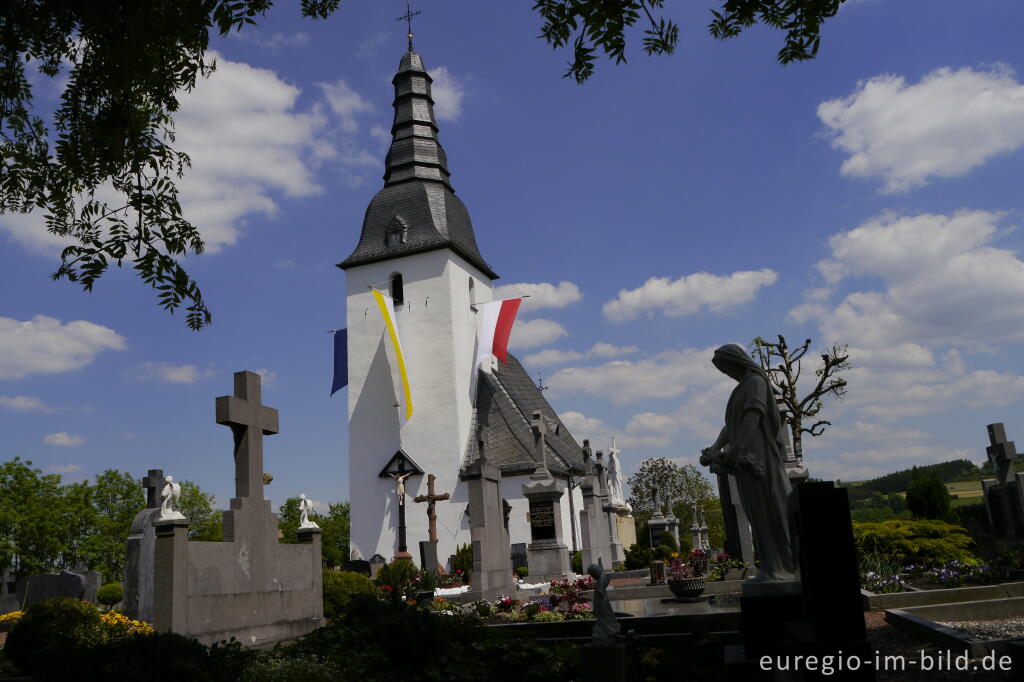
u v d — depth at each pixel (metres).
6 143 7.46
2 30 6.78
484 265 47.94
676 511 69.56
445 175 47.78
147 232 7.38
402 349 42.78
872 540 17.27
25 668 11.02
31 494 46.25
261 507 13.59
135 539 16.48
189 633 11.36
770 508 7.67
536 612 13.30
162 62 7.30
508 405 43.56
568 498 40.31
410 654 8.38
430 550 26.44
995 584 13.17
